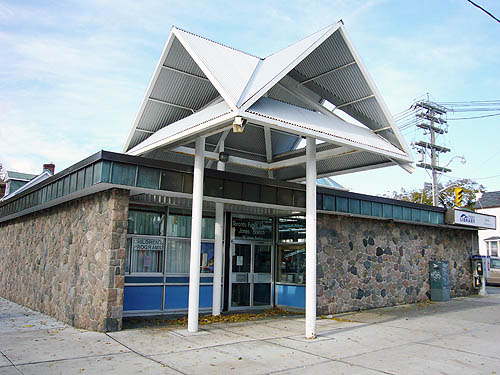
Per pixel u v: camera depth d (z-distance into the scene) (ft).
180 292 35.94
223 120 22.79
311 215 27.89
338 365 20.57
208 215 38.78
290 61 25.08
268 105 25.64
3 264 49.06
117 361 20.13
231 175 30.73
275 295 41.32
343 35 26.91
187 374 18.49
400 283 45.11
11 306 39.96
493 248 117.39
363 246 41.60
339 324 32.37
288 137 40.47
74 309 29.27
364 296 40.88
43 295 35.45
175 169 28.14
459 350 24.14
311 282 27.27
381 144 29.30
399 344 25.55
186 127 26.17
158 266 35.19
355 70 28.53
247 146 40.16
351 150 30.07
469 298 51.72
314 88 31.55
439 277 48.26
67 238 32.30
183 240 36.76
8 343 23.20
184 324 30.35
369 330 29.96
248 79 26.08
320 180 52.65
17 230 45.42
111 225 26.48
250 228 40.73
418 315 37.42
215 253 34.73
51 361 19.80
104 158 25.38
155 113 32.53
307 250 27.73
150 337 25.43
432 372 19.66
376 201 41.09
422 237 49.08
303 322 32.91
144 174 26.91
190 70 29.07
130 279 33.50
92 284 27.73
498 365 20.99
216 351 22.63
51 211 36.35
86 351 21.81
